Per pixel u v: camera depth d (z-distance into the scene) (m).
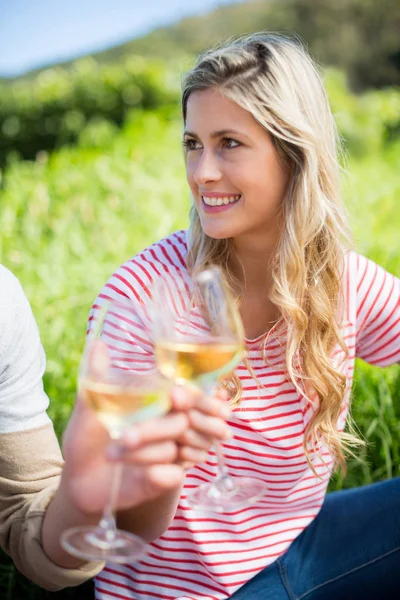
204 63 1.94
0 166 10.65
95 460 1.41
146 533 1.62
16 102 10.80
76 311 4.10
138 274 2.04
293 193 2.00
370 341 2.31
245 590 2.06
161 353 1.45
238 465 2.04
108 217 5.70
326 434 2.09
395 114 11.68
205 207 1.98
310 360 2.06
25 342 1.73
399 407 3.23
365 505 2.23
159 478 1.32
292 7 23.62
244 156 1.92
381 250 4.59
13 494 1.70
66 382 3.38
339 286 2.12
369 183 7.67
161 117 9.78
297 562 2.15
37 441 1.72
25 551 1.59
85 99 10.66
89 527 1.48
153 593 2.05
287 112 1.93
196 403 1.34
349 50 22.25
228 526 2.02
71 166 7.18
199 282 1.54
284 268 2.01
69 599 2.47
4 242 5.14
